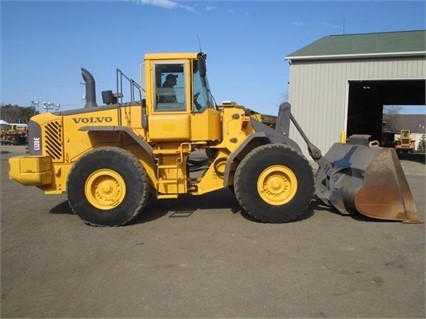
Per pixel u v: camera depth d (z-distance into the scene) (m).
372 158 6.86
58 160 7.38
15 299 4.08
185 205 8.44
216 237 6.07
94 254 5.38
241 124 7.23
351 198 6.93
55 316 3.72
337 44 19.19
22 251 5.54
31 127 7.39
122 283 4.42
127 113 7.33
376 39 19.44
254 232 6.32
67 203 9.00
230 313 3.73
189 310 3.79
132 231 6.48
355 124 25.48
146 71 7.09
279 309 3.80
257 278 4.52
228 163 6.94
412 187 11.35
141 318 3.66
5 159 23.05
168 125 7.04
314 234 6.19
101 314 3.74
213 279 4.50
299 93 18.16
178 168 7.20
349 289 4.23
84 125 7.38
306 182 6.80
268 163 6.78
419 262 5.00
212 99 7.69
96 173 6.75
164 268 4.84
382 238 5.97
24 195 10.20
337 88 17.64
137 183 6.74
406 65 16.66
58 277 4.62
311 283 4.38
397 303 3.91
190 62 7.11
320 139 18.00
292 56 17.80
